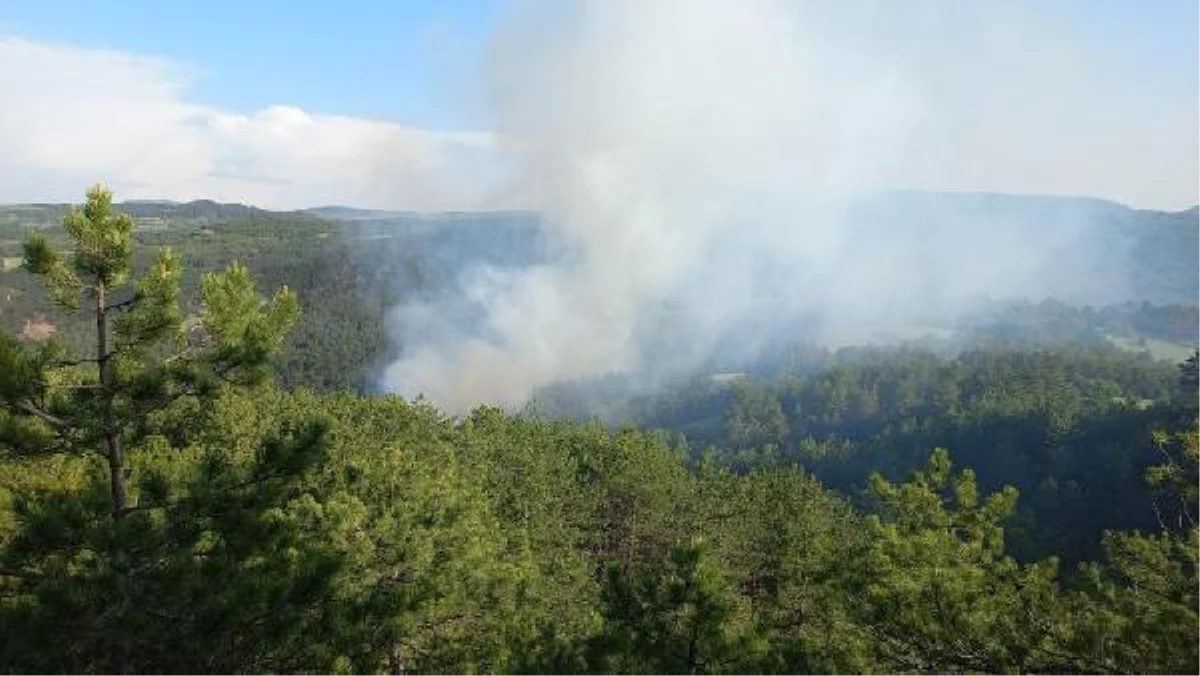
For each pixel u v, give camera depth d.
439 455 39.06
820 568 13.25
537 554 36.41
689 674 9.95
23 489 11.55
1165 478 10.45
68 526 9.16
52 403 9.59
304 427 10.66
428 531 17.44
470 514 20.58
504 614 18.94
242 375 10.53
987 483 108.88
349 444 31.64
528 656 11.78
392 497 18.67
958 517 13.13
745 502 45.34
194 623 8.98
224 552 9.88
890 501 13.68
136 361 9.91
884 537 12.43
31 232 9.48
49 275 9.46
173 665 9.11
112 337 9.72
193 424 22.97
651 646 10.05
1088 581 10.55
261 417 36.53
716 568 10.26
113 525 8.95
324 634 10.33
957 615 10.38
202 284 10.40
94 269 9.59
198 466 10.11
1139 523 82.06
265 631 9.45
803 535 40.75
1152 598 9.86
